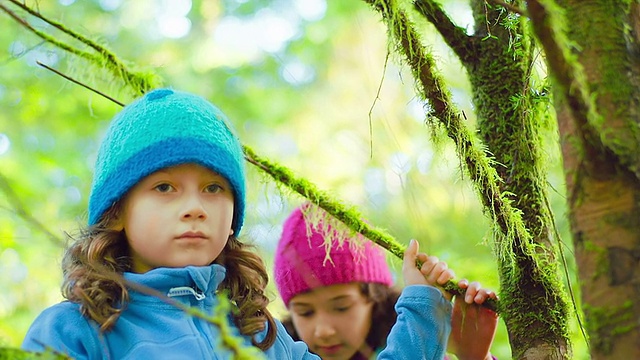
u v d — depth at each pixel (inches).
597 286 42.9
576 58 44.4
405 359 70.4
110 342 63.1
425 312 71.7
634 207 42.7
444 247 149.6
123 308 63.8
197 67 234.4
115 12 229.6
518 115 65.1
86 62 73.3
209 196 65.9
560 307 62.2
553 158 69.4
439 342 71.3
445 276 72.4
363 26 226.2
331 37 234.7
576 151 44.2
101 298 63.1
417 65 61.9
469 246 152.1
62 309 63.8
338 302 93.1
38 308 160.7
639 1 46.3
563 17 44.9
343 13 231.5
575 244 44.2
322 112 226.5
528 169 64.4
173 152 63.9
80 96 192.4
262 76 238.5
